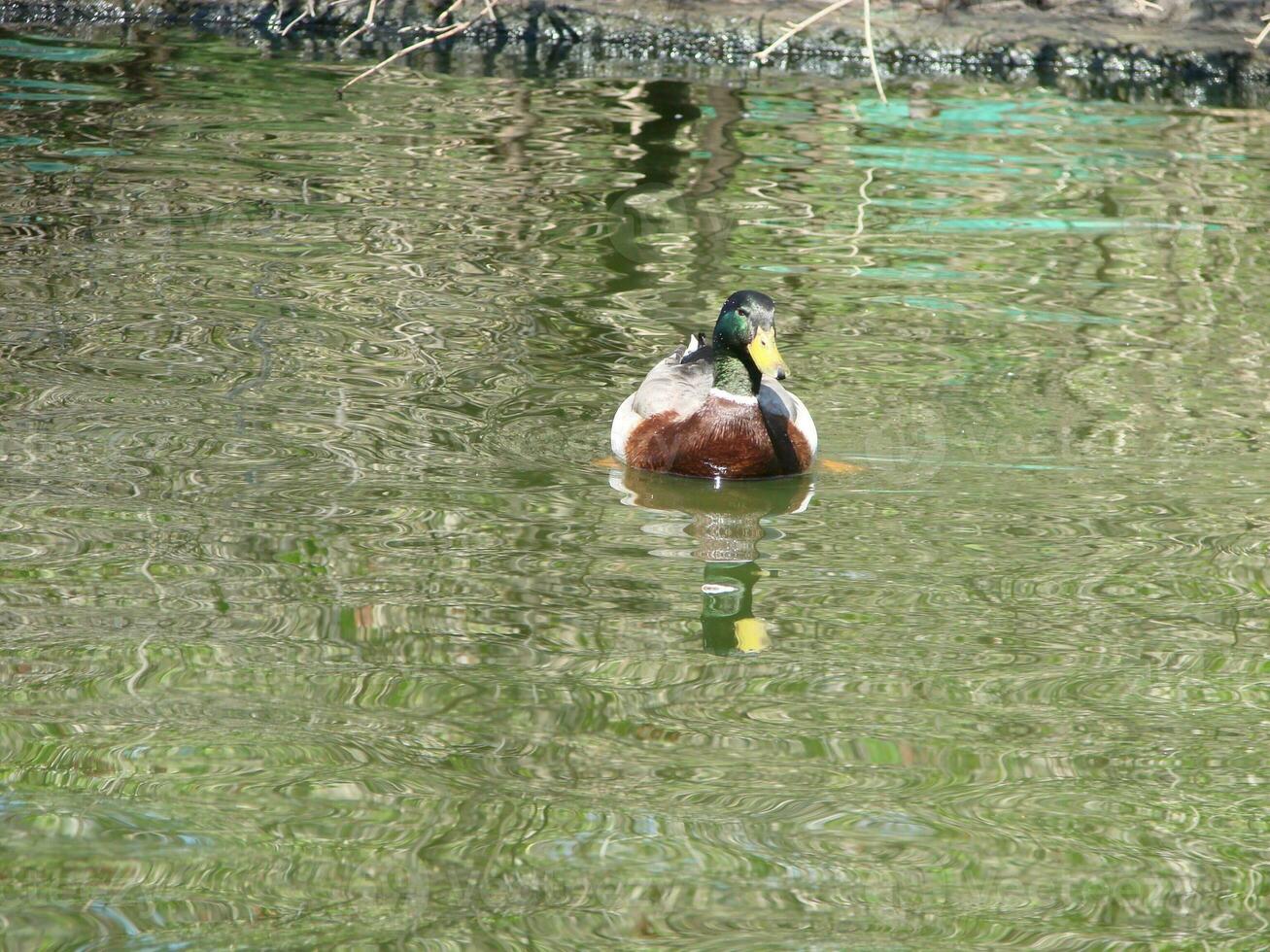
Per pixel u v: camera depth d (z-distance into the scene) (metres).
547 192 17.56
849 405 12.82
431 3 23.53
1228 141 19.78
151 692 8.27
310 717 8.09
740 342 11.54
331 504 10.77
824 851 7.09
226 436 11.75
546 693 8.44
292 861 6.91
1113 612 9.53
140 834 7.07
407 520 10.62
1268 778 7.72
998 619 9.43
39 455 11.23
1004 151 19.33
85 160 17.86
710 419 11.57
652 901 6.71
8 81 20.88
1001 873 6.96
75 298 14.17
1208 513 10.98
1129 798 7.55
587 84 21.83
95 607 9.16
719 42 23.16
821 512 11.14
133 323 13.72
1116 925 6.59
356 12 23.72
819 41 22.94
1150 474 11.66
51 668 8.47
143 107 20.05
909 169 18.58
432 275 15.20
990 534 10.70
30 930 6.43
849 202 17.44
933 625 9.37
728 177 18.25
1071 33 22.89
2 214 16.11
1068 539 10.61
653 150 19.11
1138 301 15.01
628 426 11.98
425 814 7.30
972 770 7.79
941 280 15.42
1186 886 6.88
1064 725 8.22
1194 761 7.89
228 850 6.97
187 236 15.81
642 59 23.25
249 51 23.06
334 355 13.38
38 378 12.54
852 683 8.64
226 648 8.77
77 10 24.25
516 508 10.98
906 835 7.23
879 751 7.94
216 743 7.82
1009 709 8.38
